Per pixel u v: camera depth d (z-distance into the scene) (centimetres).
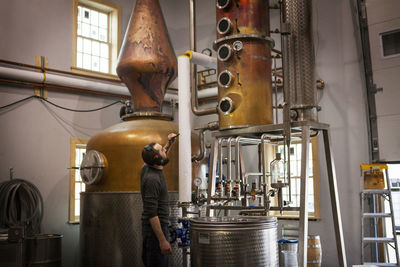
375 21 572
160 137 523
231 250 308
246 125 414
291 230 628
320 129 420
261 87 421
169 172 518
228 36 428
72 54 696
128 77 571
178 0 854
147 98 577
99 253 512
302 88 401
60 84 647
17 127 614
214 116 774
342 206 584
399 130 541
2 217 557
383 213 520
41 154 635
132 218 499
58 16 686
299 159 671
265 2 441
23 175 612
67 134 669
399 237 570
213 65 520
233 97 421
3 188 571
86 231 534
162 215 347
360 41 589
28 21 648
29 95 630
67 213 656
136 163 512
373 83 569
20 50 634
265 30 436
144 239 341
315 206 608
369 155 566
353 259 567
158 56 565
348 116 592
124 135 524
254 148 699
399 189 573
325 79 620
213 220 333
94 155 523
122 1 786
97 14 767
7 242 402
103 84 690
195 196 502
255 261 310
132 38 572
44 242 542
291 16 413
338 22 615
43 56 658
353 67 594
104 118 719
